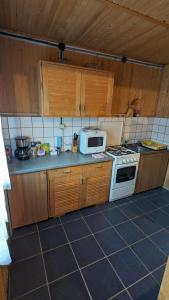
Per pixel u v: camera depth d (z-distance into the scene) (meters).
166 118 3.17
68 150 2.67
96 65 2.33
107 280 1.55
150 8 1.25
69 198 2.32
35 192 2.04
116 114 2.79
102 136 2.56
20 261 1.70
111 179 2.64
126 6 1.24
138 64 2.71
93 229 2.18
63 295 1.42
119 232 2.15
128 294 1.45
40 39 1.93
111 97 2.36
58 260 1.73
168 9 1.25
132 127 3.23
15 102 2.02
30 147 2.32
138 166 2.85
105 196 2.68
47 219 2.31
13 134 2.21
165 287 1.07
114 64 2.49
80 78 2.06
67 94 2.04
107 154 2.62
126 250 1.89
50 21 1.54
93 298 1.41
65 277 1.56
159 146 3.10
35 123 2.31
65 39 1.96
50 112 2.02
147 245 1.97
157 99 3.15
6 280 1.43
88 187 2.44
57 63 1.89
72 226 2.22
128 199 2.93
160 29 1.59
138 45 2.05
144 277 1.60
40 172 2.00
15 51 1.86
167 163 3.25
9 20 1.54
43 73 1.85
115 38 1.87
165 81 2.97
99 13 1.36
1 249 1.12
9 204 1.93
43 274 1.58
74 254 1.81
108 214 2.50
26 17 1.48
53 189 2.16
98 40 1.95
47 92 1.93
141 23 1.50
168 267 1.03
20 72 1.95
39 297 1.40
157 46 2.06
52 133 2.47
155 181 3.23
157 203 2.85
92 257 1.78
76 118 2.60
